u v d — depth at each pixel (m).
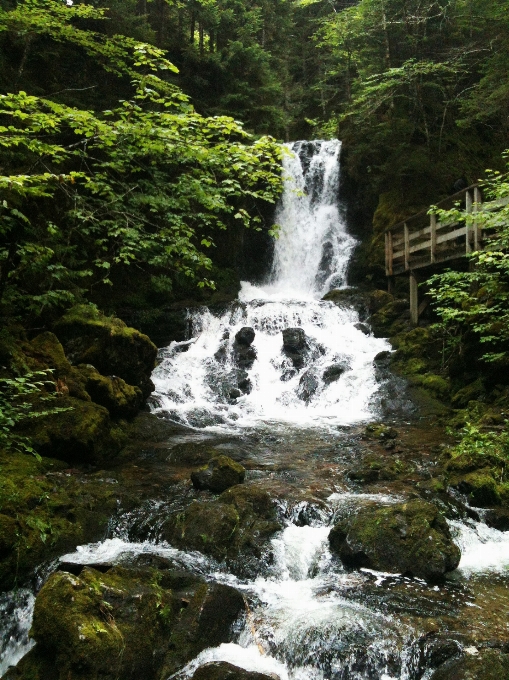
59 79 17.34
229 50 22.09
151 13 22.91
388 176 19.22
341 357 14.01
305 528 6.58
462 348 11.54
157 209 8.20
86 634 4.12
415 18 19.84
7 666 5.16
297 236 20.62
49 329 10.83
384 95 19.69
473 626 4.77
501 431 8.75
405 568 5.65
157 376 13.21
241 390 13.09
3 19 10.91
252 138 7.05
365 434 10.36
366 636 4.64
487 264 10.32
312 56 31.52
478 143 20.14
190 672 4.33
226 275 18.92
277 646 4.65
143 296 16.41
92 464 8.46
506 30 18.23
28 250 8.09
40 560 5.72
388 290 17.20
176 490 7.61
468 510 7.10
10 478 6.66
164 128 6.73
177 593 5.15
